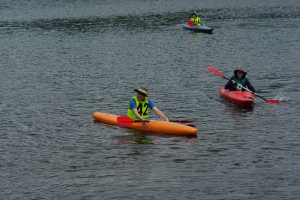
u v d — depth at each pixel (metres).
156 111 30.12
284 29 77.75
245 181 21.94
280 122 31.48
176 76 46.78
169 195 20.64
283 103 36.41
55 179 22.56
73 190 21.31
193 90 40.91
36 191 21.27
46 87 42.75
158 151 26.12
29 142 28.05
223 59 55.34
